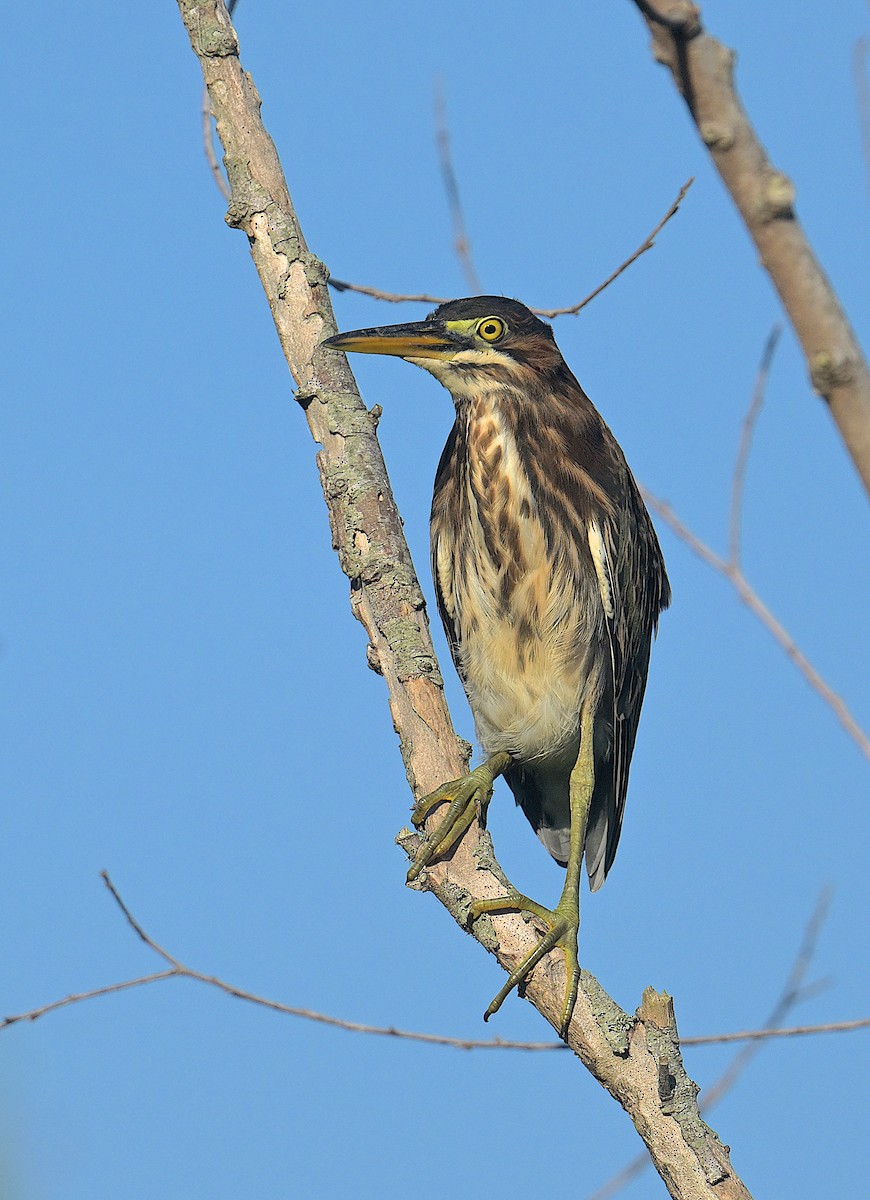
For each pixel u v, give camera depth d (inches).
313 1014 354.6
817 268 136.1
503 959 316.2
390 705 333.7
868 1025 319.9
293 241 355.3
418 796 331.3
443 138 415.2
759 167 134.7
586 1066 294.8
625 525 445.1
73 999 360.8
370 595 337.4
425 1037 348.8
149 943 363.3
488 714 449.1
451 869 324.5
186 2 360.2
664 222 411.8
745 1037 327.3
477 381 437.1
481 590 443.2
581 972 306.0
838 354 135.9
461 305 438.3
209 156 372.2
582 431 442.3
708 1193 277.4
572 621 436.1
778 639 260.4
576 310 424.5
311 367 350.0
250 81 362.3
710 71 133.7
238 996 356.2
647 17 134.3
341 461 343.0
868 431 136.5
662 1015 290.5
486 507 438.3
